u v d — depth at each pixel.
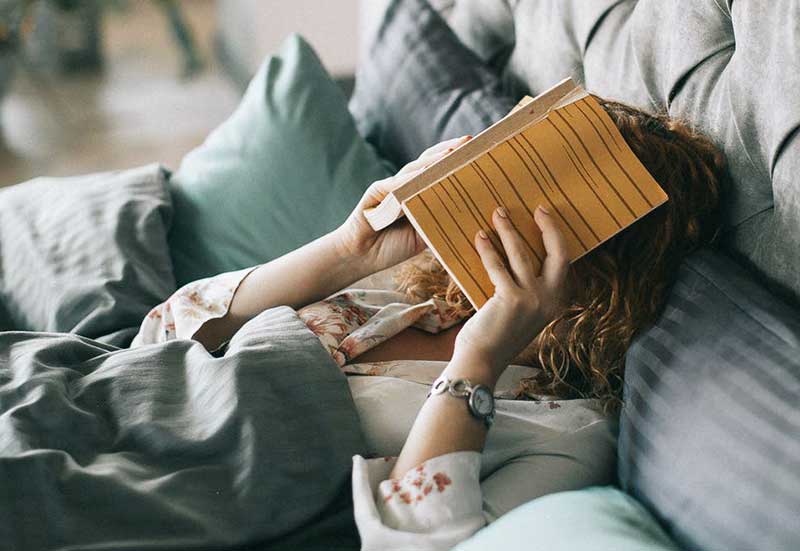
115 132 3.08
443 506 0.86
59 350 1.03
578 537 0.77
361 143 1.45
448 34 1.50
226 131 1.50
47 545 0.83
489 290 0.92
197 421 0.95
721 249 1.01
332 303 1.14
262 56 2.76
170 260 1.36
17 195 1.46
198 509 0.88
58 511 0.84
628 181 0.92
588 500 0.85
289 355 0.98
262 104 1.47
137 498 0.86
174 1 3.48
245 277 1.17
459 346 0.93
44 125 3.11
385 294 1.18
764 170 0.95
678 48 1.06
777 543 0.72
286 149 1.43
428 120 1.43
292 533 0.93
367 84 1.60
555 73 1.30
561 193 0.91
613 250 0.96
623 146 0.92
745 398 0.81
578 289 0.99
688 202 0.97
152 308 1.26
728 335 0.87
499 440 0.99
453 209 0.90
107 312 1.22
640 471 0.89
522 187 0.91
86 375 1.01
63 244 1.33
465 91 1.40
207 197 1.45
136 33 4.06
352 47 2.68
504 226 0.90
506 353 0.92
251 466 0.90
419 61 1.48
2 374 0.98
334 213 1.39
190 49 3.52
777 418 0.78
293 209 1.40
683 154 0.97
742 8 0.96
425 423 0.91
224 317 1.15
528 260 0.90
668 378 0.90
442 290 1.16
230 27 3.38
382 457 0.97
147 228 1.35
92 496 0.86
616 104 1.01
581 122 0.92
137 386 0.98
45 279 1.28
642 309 0.97
